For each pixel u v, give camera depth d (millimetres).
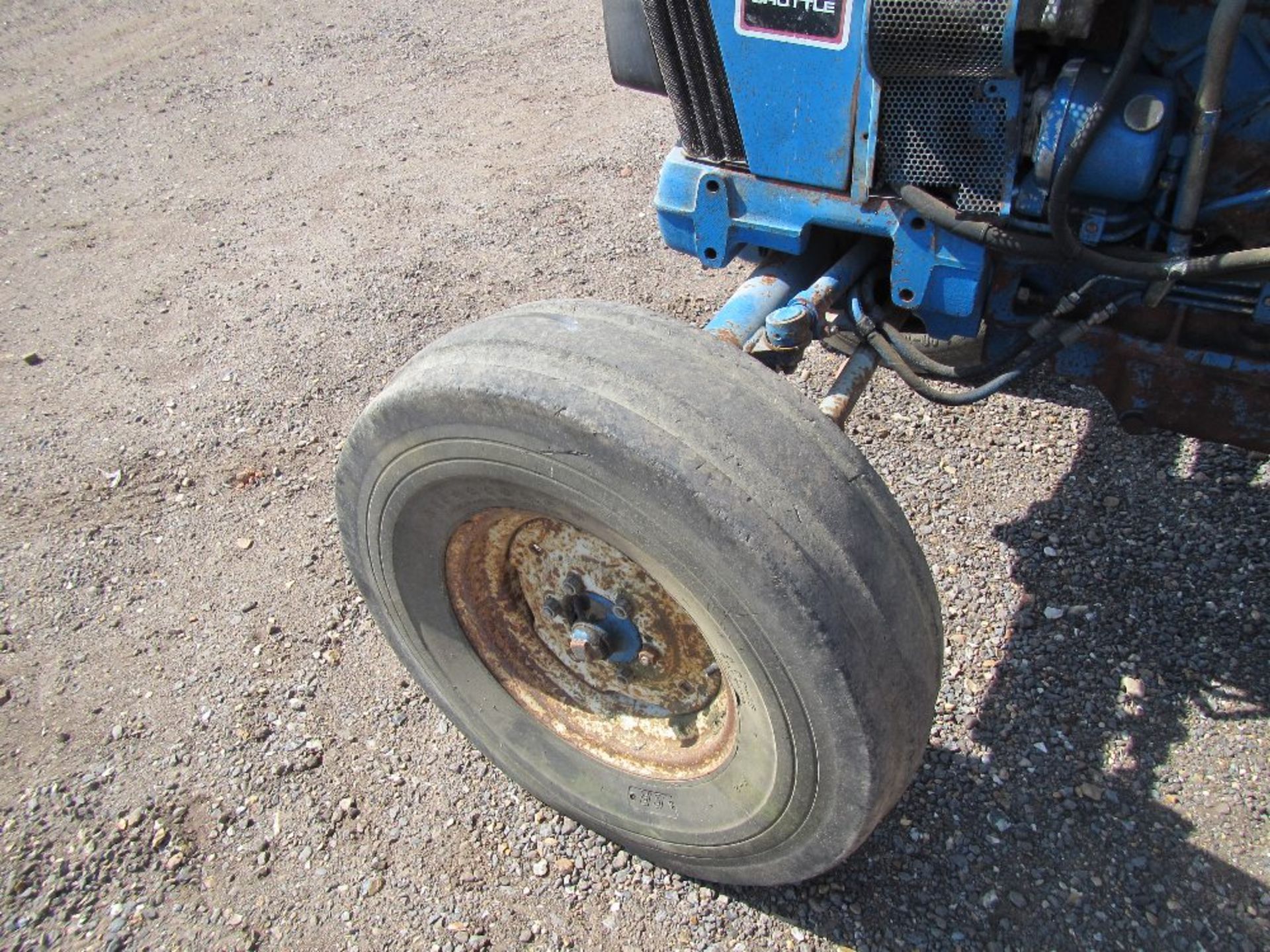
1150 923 2412
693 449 1861
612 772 2508
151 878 2703
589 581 2363
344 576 3494
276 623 3350
